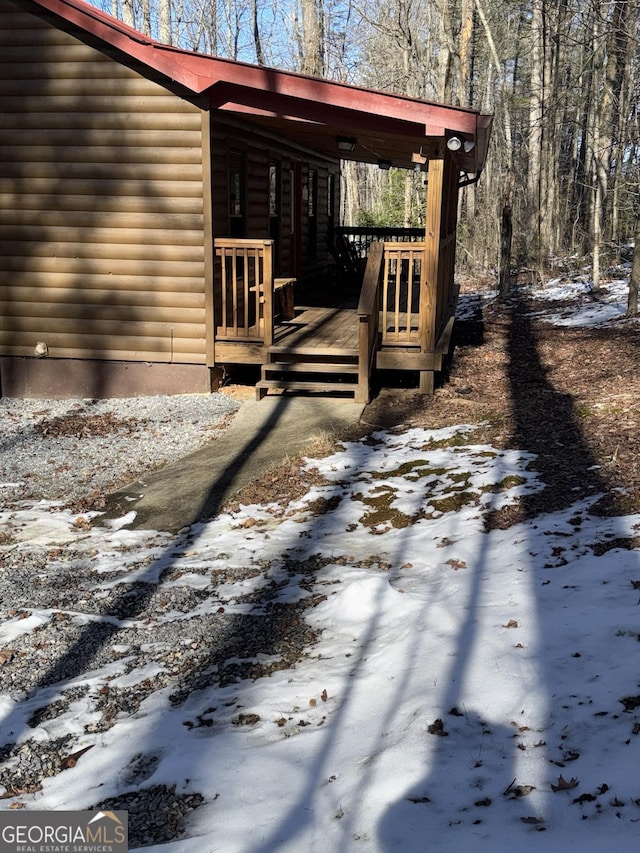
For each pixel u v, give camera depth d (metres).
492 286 24.59
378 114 9.43
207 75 9.79
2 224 10.83
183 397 10.80
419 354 10.27
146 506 7.44
